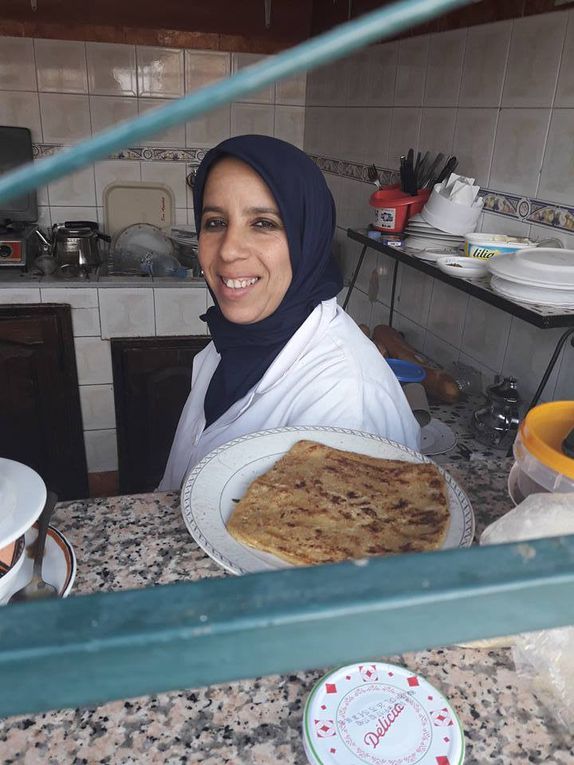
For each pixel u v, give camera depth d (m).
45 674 0.18
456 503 0.76
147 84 2.79
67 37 2.65
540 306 1.23
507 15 1.55
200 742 0.53
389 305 2.29
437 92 1.88
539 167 1.49
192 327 2.63
